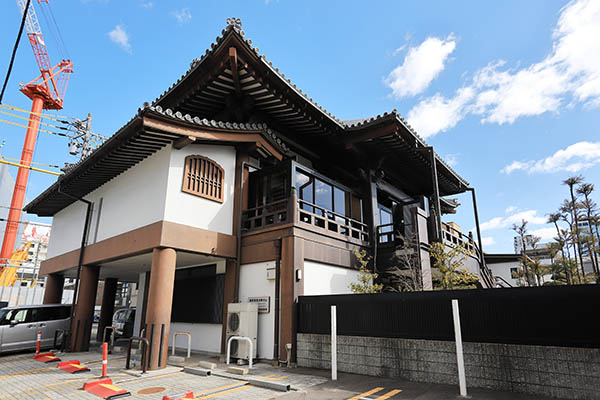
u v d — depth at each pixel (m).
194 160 9.80
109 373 7.86
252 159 11.78
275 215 9.83
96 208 12.09
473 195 16.39
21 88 31.48
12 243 28.75
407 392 5.89
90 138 23.64
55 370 8.28
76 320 11.43
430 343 6.56
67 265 12.96
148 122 8.18
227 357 8.59
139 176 10.15
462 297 6.36
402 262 11.01
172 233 8.80
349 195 12.50
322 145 13.08
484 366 5.91
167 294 8.48
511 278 22.44
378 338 7.21
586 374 5.07
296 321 8.59
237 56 8.87
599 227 20.50
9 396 6.05
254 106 10.91
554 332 5.41
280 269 9.18
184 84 10.35
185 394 5.65
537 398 5.27
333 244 10.43
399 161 13.73
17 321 11.22
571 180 21.83
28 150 30.17
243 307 9.00
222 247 9.91
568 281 20.14
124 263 11.62
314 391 6.11
